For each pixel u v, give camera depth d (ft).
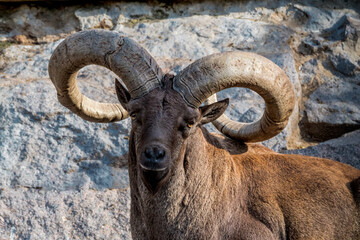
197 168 18.70
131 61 17.31
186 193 18.58
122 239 26.81
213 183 19.26
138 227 20.02
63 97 20.06
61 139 29.96
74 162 29.40
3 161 29.17
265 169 21.16
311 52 35.73
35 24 37.35
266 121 20.61
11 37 37.01
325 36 36.52
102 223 27.27
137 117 17.03
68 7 37.76
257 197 20.17
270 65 18.31
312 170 21.62
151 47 34.47
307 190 20.75
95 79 32.78
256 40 35.09
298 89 32.96
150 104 16.83
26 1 37.37
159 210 18.58
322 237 20.15
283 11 37.81
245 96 31.60
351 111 32.76
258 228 19.43
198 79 17.20
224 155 20.15
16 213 27.58
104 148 29.63
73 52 18.11
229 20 36.60
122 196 28.22
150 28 36.27
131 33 36.06
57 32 37.24
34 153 29.53
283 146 29.89
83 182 28.71
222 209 19.27
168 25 36.40
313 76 34.63
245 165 21.12
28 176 28.84
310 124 33.06
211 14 37.65
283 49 34.37
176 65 32.81
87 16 37.32
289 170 21.43
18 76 33.45
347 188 21.34
